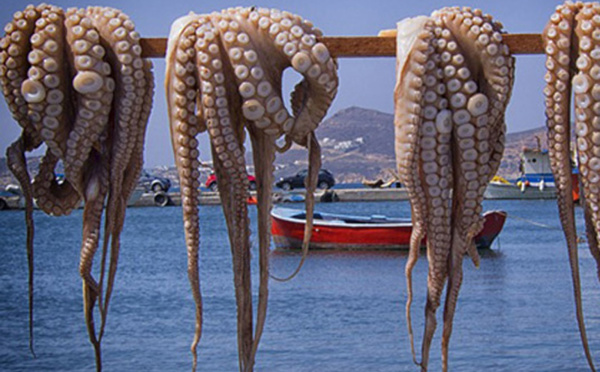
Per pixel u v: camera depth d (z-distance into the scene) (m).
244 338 4.45
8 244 33.53
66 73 4.34
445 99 4.29
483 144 4.29
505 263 21.86
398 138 4.30
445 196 4.34
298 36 4.18
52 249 30.92
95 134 4.33
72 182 4.43
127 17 4.35
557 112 4.25
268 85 4.21
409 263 4.46
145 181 63.09
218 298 16.75
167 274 21.53
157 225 41.97
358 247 24.55
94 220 4.47
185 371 10.78
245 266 4.43
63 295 18.03
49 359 11.61
